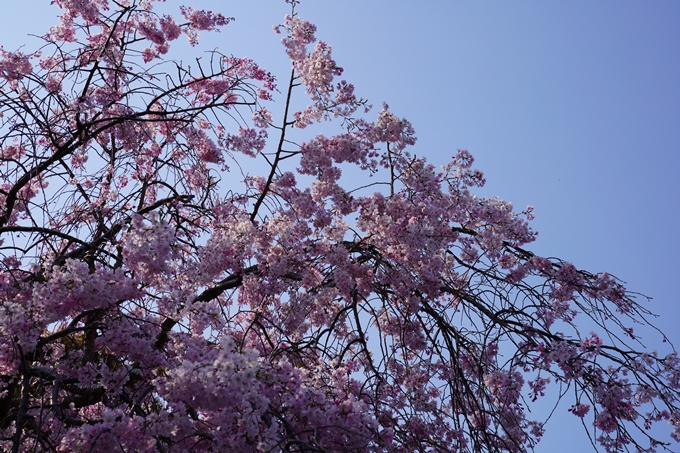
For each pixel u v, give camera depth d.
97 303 5.36
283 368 5.06
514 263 8.44
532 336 7.55
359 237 7.92
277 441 4.66
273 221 7.61
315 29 8.46
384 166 8.38
